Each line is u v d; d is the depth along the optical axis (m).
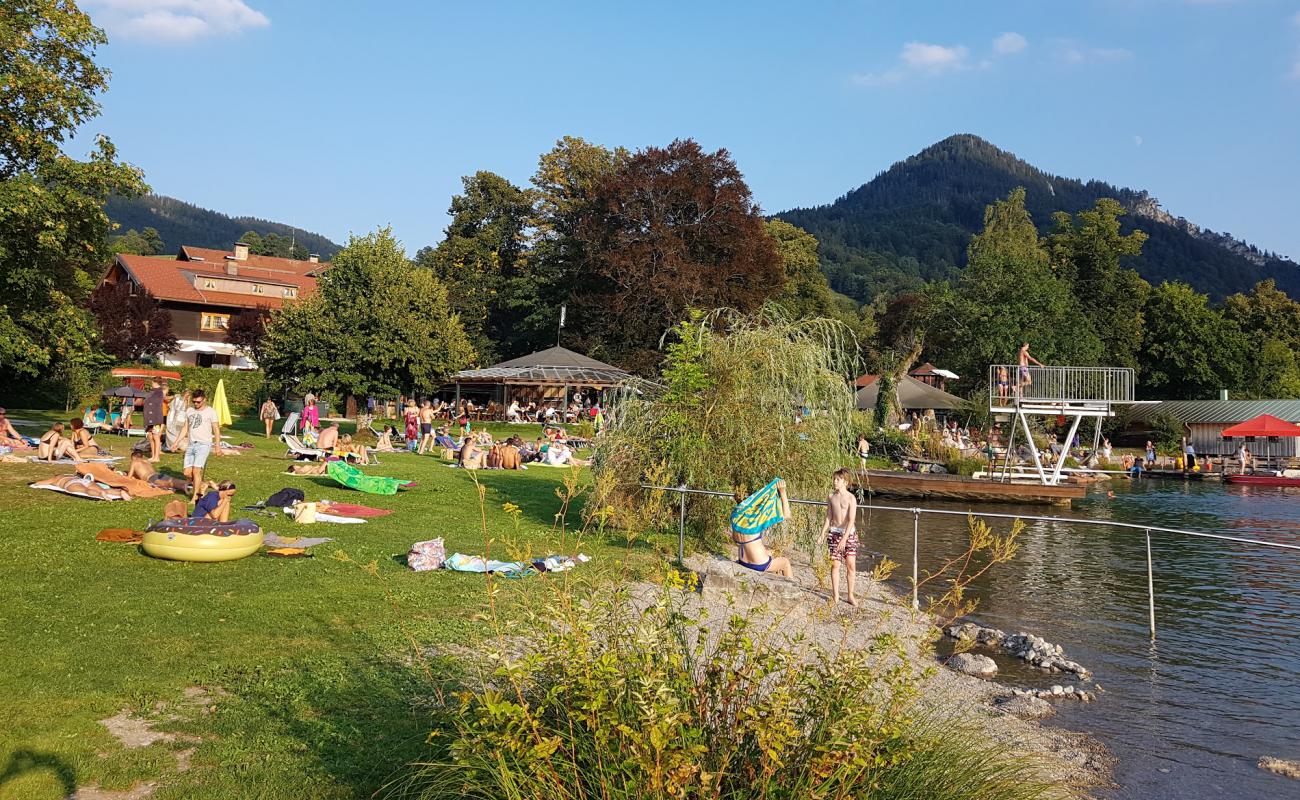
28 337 20.86
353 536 12.87
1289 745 7.58
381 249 36.06
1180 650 10.78
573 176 69.44
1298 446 52.53
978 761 4.90
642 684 3.97
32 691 6.26
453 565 10.94
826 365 14.84
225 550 10.61
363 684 6.82
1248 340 74.94
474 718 5.08
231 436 28.59
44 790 4.88
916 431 41.41
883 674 4.85
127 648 7.32
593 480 14.21
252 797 4.95
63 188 19.80
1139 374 73.00
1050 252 76.56
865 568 15.77
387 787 5.05
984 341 57.97
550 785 4.04
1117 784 6.60
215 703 6.36
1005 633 10.99
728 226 54.53
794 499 13.69
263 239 129.00
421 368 34.66
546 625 4.80
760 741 3.86
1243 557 18.72
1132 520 25.84
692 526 14.41
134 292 60.44
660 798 3.73
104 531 11.33
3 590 8.69
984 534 5.74
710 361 14.58
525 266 70.94
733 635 4.50
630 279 52.50
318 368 33.72
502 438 38.84
